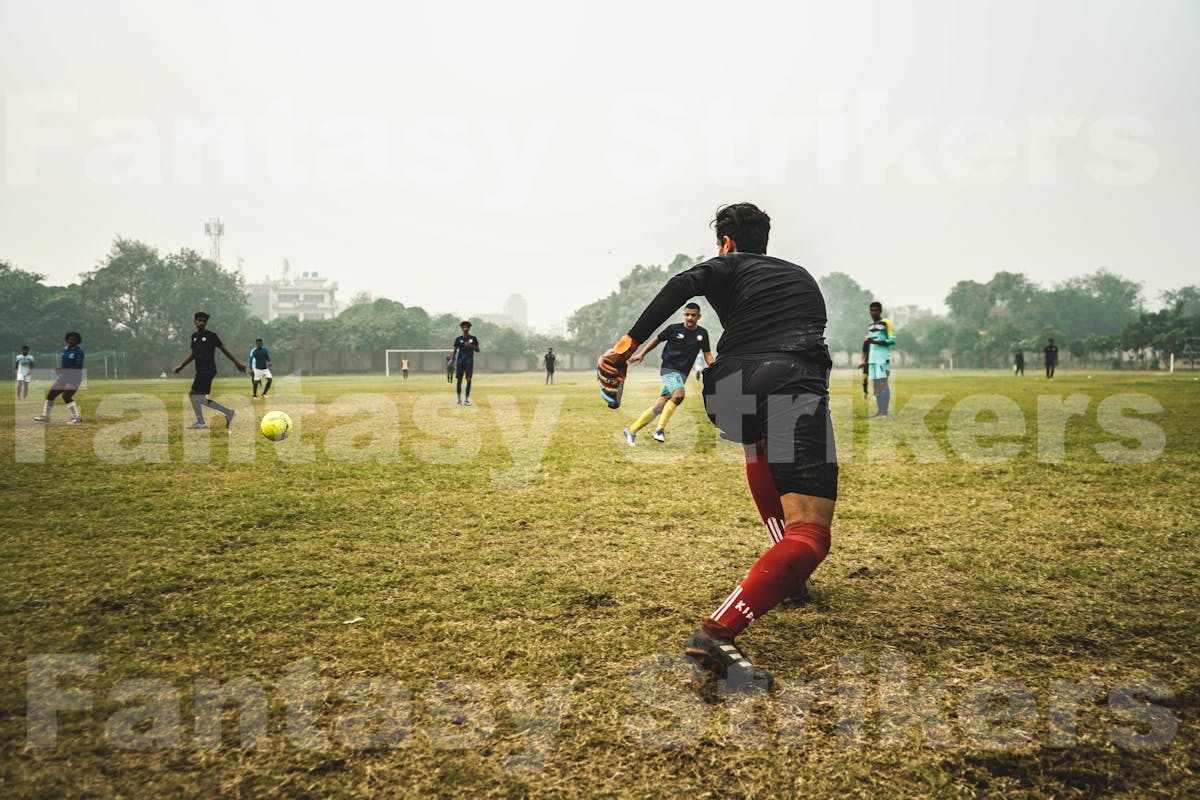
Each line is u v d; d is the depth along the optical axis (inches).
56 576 131.1
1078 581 129.4
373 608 114.7
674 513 187.2
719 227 114.0
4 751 71.8
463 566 138.6
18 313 2249.0
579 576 132.2
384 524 174.6
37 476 245.0
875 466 266.1
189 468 263.7
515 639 102.1
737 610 88.5
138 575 131.8
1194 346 2234.3
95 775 67.9
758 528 170.7
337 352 2736.2
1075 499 205.2
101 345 2315.5
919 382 1147.9
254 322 2600.9
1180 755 72.4
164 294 2413.9
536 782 67.1
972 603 118.0
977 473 249.9
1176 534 164.2
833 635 104.2
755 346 96.6
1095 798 65.6
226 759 70.9
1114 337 2517.2
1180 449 308.3
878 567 138.5
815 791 66.2
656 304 97.5
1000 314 3772.1
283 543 156.3
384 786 66.4
